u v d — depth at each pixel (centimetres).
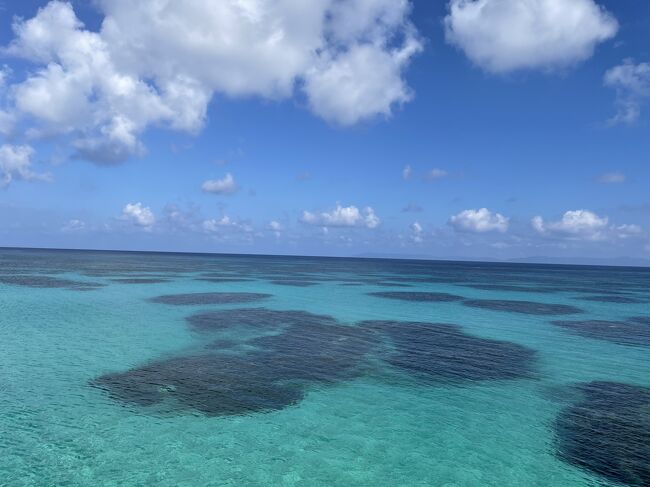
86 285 4575
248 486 946
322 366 1786
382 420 1288
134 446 1091
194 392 1454
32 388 1453
